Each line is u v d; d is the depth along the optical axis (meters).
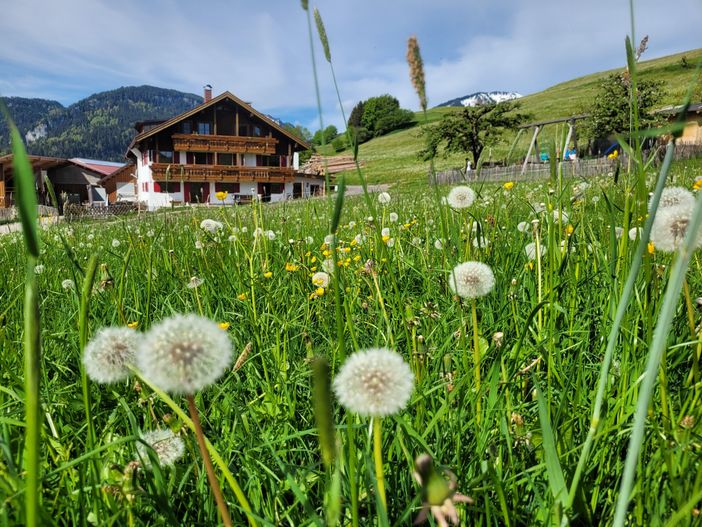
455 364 2.33
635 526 1.35
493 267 3.26
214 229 4.62
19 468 1.56
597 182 6.95
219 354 1.05
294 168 64.19
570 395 1.98
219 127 60.16
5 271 4.96
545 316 2.52
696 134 16.89
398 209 7.51
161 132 57.62
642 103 28.12
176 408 1.12
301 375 2.36
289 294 3.89
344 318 3.08
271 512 1.59
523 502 1.56
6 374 2.40
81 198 69.19
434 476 0.99
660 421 1.60
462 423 1.86
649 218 1.06
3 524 1.21
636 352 1.98
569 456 1.62
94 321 3.10
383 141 121.81
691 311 1.71
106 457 1.64
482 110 58.97
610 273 2.27
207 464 1.14
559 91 131.38
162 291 3.86
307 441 2.04
